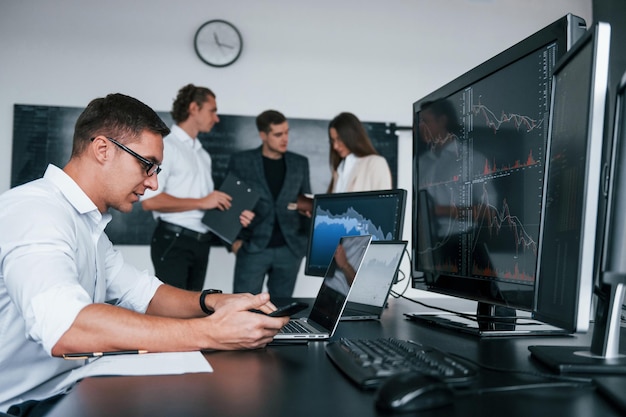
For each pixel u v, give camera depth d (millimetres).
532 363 865
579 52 813
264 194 3945
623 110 756
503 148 1220
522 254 1146
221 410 647
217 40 4020
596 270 809
